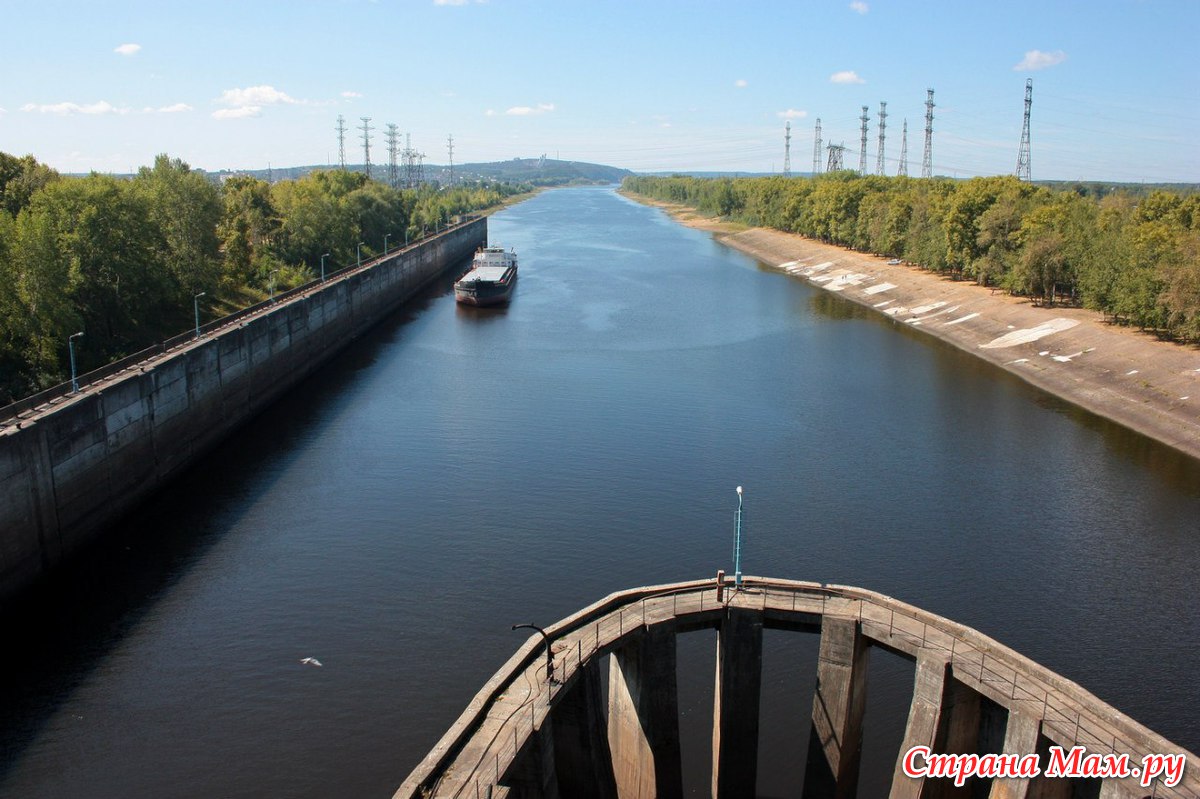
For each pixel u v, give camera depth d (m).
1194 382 76.69
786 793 32.41
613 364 95.25
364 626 42.97
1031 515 55.62
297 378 89.94
